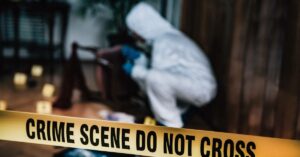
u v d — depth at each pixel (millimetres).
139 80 2947
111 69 3408
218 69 2963
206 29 3129
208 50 3117
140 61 3154
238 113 2605
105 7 5035
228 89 2766
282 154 1220
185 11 3529
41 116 1332
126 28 4516
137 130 1288
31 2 4539
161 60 2746
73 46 3332
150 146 1294
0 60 4633
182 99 2807
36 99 3572
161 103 2781
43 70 4730
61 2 4887
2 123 1346
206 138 1259
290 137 1984
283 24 2057
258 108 2340
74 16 5180
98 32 5250
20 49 5074
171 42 2758
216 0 2939
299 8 1871
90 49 3404
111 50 3381
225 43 2809
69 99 3342
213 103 3078
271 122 2201
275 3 2107
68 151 2137
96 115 3207
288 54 1994
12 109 3217
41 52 4531
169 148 1284
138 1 4473
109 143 1316
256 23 2312
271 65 2182
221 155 1259
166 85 2703
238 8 2518
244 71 2494
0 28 4668
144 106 3469
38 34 4797
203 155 1273
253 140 1228
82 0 5066
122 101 3510
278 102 2121
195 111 3215
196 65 2738
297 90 1913
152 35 2904
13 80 4246
